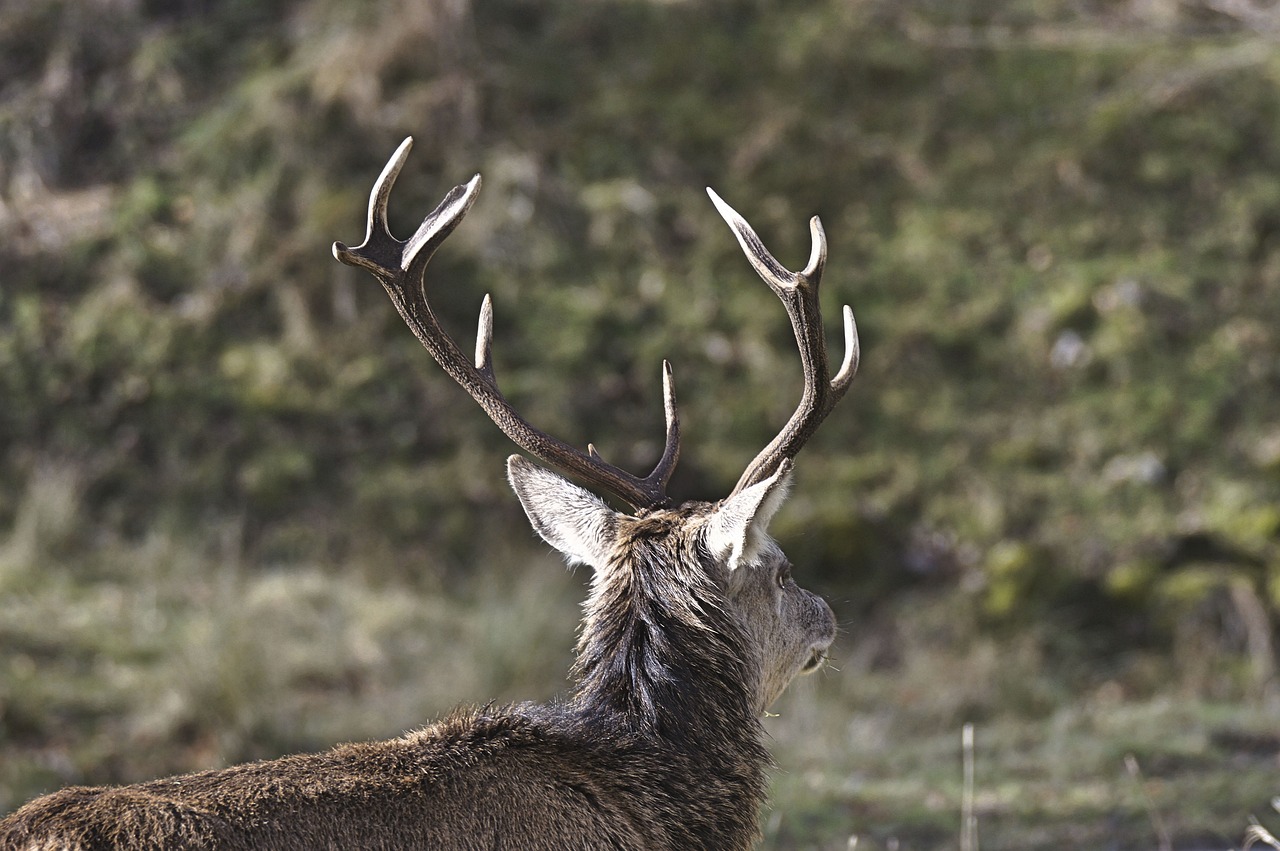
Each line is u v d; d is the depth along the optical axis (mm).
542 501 16312
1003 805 27594
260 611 35188
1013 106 49312
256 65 48719
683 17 51031
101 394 41781
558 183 46281
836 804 27938
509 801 13547
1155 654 37344
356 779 13055
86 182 46156
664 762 14680
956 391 43406
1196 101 48594
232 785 12641
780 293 16125
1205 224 46094
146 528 39531
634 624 15203
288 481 40500
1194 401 42375
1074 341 43844
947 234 46219
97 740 30781
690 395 42625
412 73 47719
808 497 40875
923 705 34906
